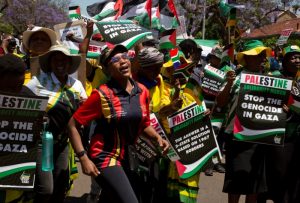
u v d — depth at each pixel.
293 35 24.20
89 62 5.71
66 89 4.42
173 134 4.88
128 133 3.97
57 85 4.39
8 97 3.58
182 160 4.90
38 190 4.11
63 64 4.40
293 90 5.18
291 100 5.16
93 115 3.90
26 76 4.45
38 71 4.39
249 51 5.16
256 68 5.25
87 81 5.57
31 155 3.70
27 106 3.65
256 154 5.15
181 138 4.91
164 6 8.13
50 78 4.39
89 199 5.46
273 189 5.36
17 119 3.64
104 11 7.66
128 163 4.00
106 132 3.93
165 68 4.96
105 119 3.91
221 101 5.13
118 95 3.93
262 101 5.08
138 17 7.42
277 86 5.07
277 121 5.09
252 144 5.16
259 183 5.15
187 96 5.00
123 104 3.92
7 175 3.64
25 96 3.62
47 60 4.40
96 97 3.88
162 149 4.20
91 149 3.95
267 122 5.08
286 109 5.10
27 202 4.00
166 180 4.98
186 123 4.92
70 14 6.77
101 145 3.92
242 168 5.11
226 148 5.29
